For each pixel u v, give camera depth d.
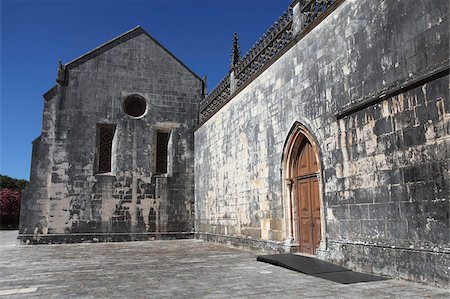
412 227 7.24
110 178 21.98
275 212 13.06
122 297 6.52
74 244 20.03
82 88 22.61
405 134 7.54
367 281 7.40
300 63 11.87
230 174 17.42
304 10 12.04
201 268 9.94
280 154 12.87
